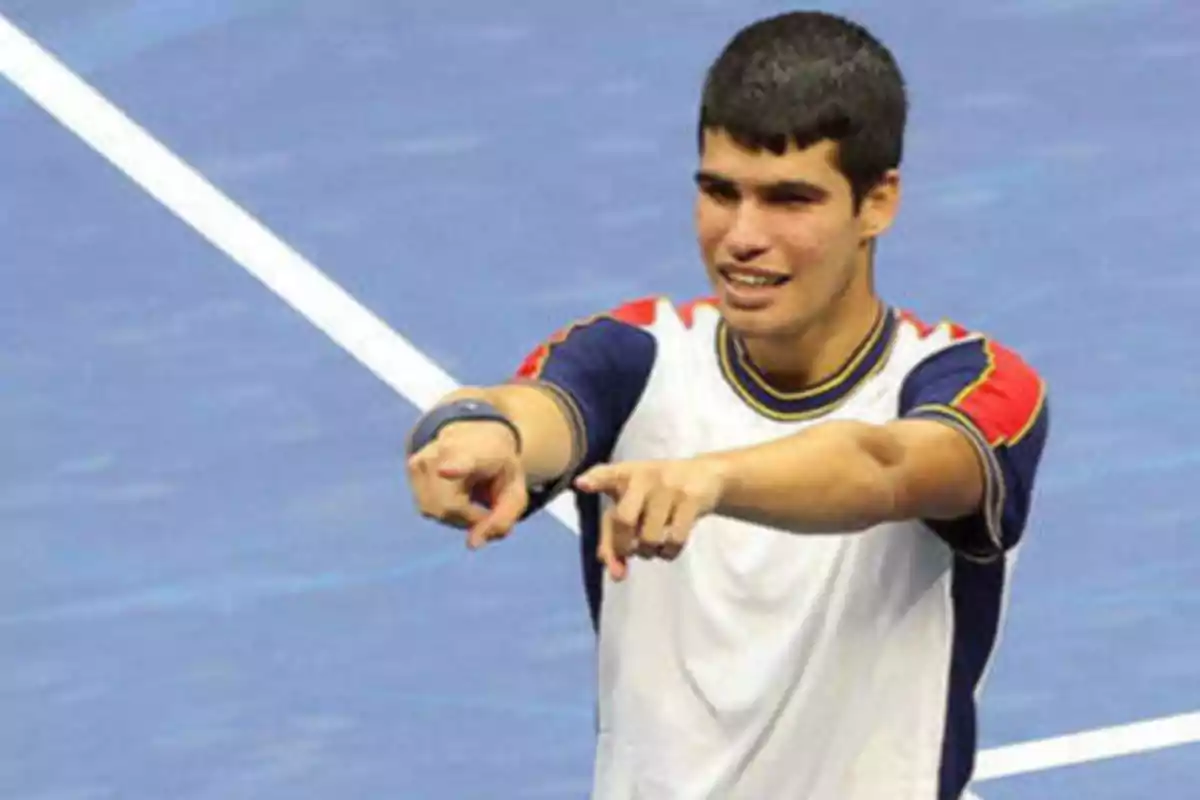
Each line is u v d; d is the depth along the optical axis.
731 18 39.44
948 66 38.78
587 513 19.03
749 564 18.59
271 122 37.53
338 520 31.30
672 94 38.09
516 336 34.03
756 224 17.86
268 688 29.14
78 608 30.16
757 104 17.70
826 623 18.58
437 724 28.70
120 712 28.91
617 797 19.05
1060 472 32.16
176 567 30.70
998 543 18.22
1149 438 32.69
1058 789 28.22
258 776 28.11
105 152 36.97
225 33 39.00
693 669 18.72
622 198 36.31
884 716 18.67
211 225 35.78
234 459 32.16
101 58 38.44
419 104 37.94
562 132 37.44
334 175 36.62
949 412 17.94
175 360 33.62
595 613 19.14
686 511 16.03
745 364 18.78
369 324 34.12
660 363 18.83
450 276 34.94
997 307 34.66
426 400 33.03
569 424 18.08
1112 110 38.03
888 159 18.02
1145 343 34.12
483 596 30.27
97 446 32.34
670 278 35.00
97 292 34.75
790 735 18.72
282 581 30.47
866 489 17.03
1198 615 30.36
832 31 17.92
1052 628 30.23
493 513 16.61
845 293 18.53
